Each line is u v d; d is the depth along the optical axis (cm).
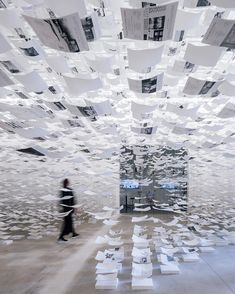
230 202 423
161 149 376
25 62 131
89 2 87
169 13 71
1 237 400
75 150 298
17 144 296
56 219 450
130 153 390
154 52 97
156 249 336
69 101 175
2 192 407
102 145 304
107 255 275
